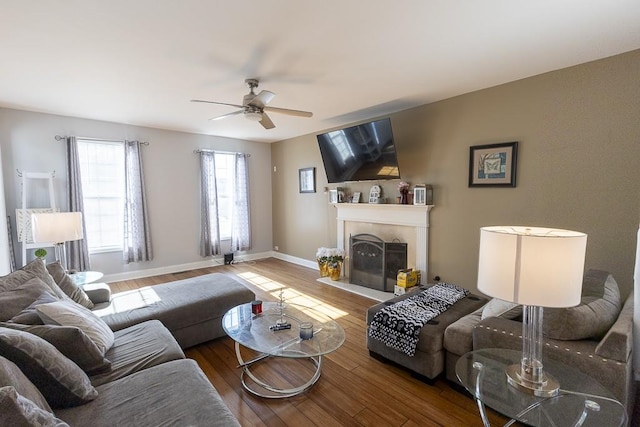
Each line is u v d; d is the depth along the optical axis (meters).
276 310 2.73
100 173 4.77
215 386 2.29
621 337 1.51
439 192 3.81
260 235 6.66
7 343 1.25
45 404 1.23
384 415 1.99
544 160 2.96
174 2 1.81
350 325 3.33
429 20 2.01
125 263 4.97
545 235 1.27
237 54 2.49
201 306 2.82
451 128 3.64
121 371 1.71
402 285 3.92
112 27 2.08
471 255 3.56
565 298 1.19
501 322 1.97
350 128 4.25
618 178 2.59
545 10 1.90
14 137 4.06
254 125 5.02
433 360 2.24
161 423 1.33
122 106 3.92
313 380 2.31
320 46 2.37
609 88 2.59
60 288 2.44
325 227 5.54
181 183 5.50
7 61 2.59
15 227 4.11
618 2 1.82
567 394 1.39
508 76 3.01
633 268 2.54
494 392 1.44
